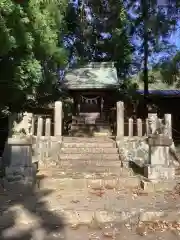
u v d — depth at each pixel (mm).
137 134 14234
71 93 20359
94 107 20000
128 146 13086
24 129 9359
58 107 13773
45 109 19766
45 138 12984
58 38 15422
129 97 24406
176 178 9914
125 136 14055
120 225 6695
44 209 7148
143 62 25031
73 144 13273
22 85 10617
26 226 6590
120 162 11914
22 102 13656
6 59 10297
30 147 9164
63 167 11477
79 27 23906
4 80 10438
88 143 13383
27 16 10164
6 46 8359
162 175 9383
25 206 7328
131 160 12188
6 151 11055
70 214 6918
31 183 8883
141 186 9305
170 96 25172
